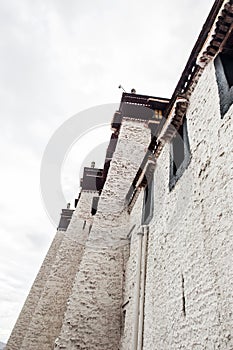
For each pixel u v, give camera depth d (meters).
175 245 5.36
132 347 6.45
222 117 4.31
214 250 3.82
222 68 4.68
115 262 10.10
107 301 9.26
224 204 3.78
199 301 3.96
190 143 5.59
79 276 9.70
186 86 6.09
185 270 4.65
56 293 13.08
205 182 4.52
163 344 4.99
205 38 5.20
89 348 8.35
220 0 4.54
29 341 11.84
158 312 5.59
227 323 3.17
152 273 6.59
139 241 7.87
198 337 3.79
